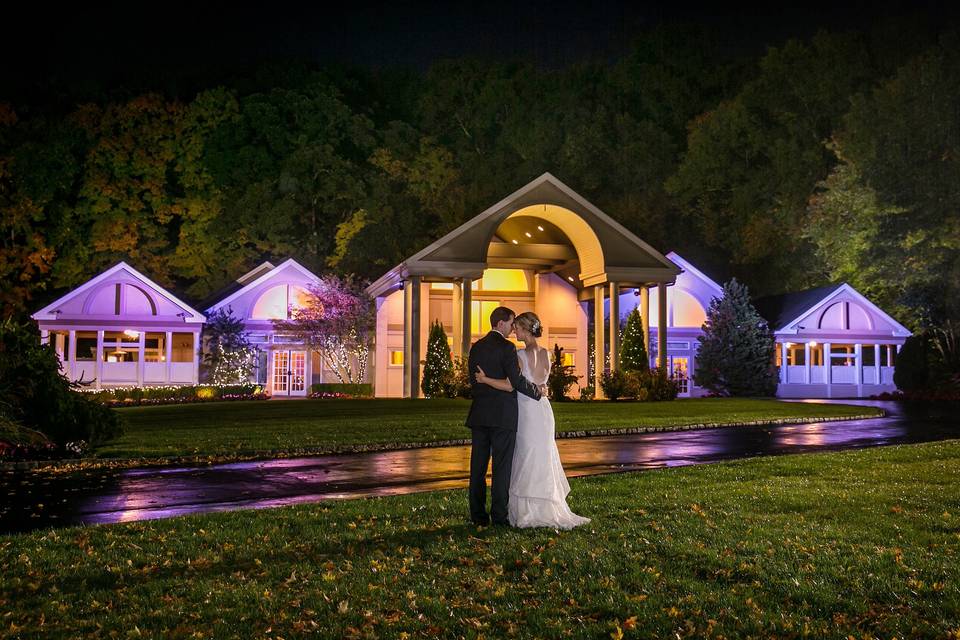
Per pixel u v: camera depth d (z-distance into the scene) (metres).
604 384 33.31
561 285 40.38
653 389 33.25
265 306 45.56
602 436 19.33
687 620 5.38
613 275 35.06
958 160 47.72
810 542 7.43
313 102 72.44
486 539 7.61
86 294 41.50
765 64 67.38
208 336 44.03
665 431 20.55
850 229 51.47
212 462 14.79
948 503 9.47
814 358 49.41
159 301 42.19
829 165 62.84
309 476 12.98
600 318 36.12
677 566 6.64
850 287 46.09
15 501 10.79
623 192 66.88
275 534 8.02
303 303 45.25
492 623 5.40
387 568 6.66
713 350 43.44
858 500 9.63
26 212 62.91
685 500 9.66
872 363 50.00
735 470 12.27
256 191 66.44
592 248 35.69
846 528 8.05
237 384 42.81
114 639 5.17
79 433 16.28
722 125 65.00
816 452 15.89
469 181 70.00
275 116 70.25
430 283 38.59
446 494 10.41
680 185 65.88
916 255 47.66
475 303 39.78
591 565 6.64
